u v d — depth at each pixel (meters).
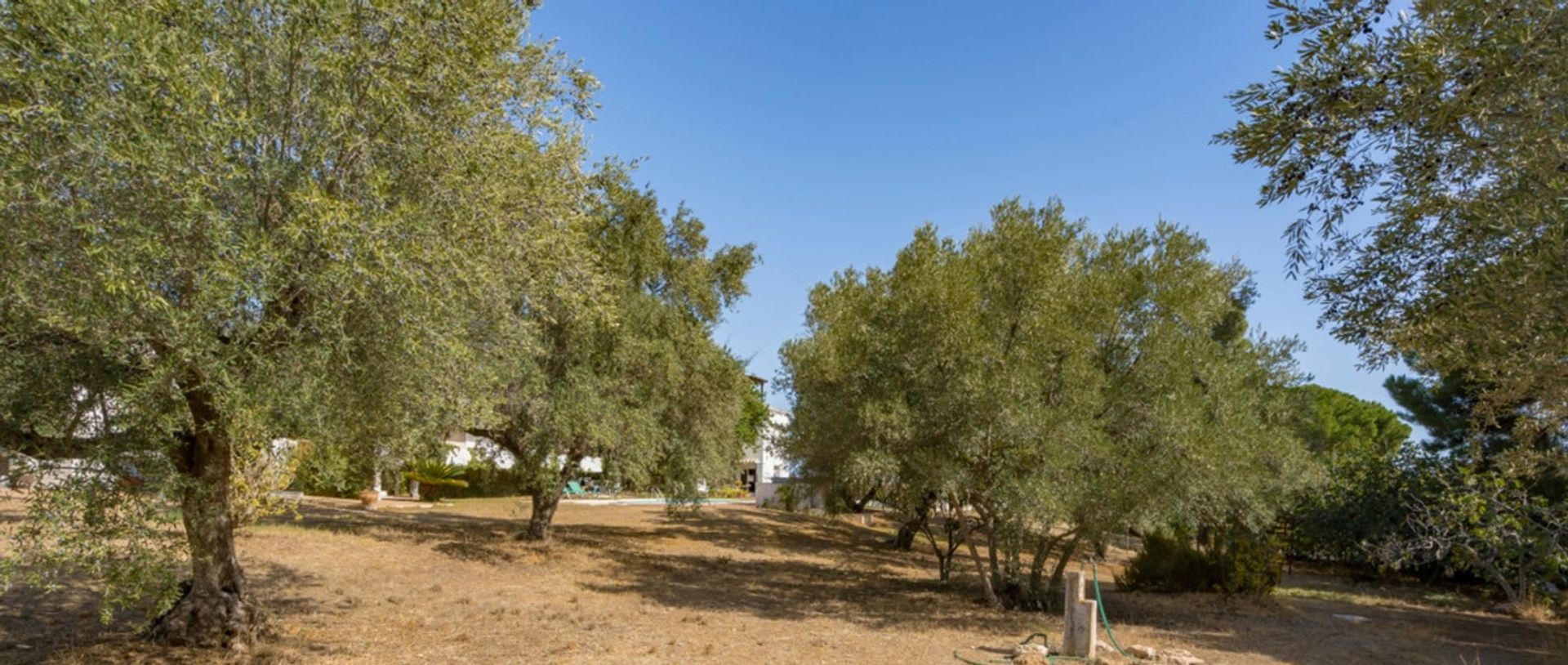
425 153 6.30
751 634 9.92
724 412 17.09
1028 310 11.84
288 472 10.84
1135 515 11.00
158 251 4.83
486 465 16.95
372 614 9.78
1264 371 13.45
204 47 5.62
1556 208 3.79
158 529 6.43
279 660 7.48
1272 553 14.34
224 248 4.90
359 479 10.77
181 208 5.00
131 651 7.32
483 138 6.70
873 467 11.48
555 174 8.03
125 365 5.81
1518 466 5.95
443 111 6.43
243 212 5.38
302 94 5.92
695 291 17.42
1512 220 3.96
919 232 12.63
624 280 14.60
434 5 6.29
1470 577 19.45
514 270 7.30
